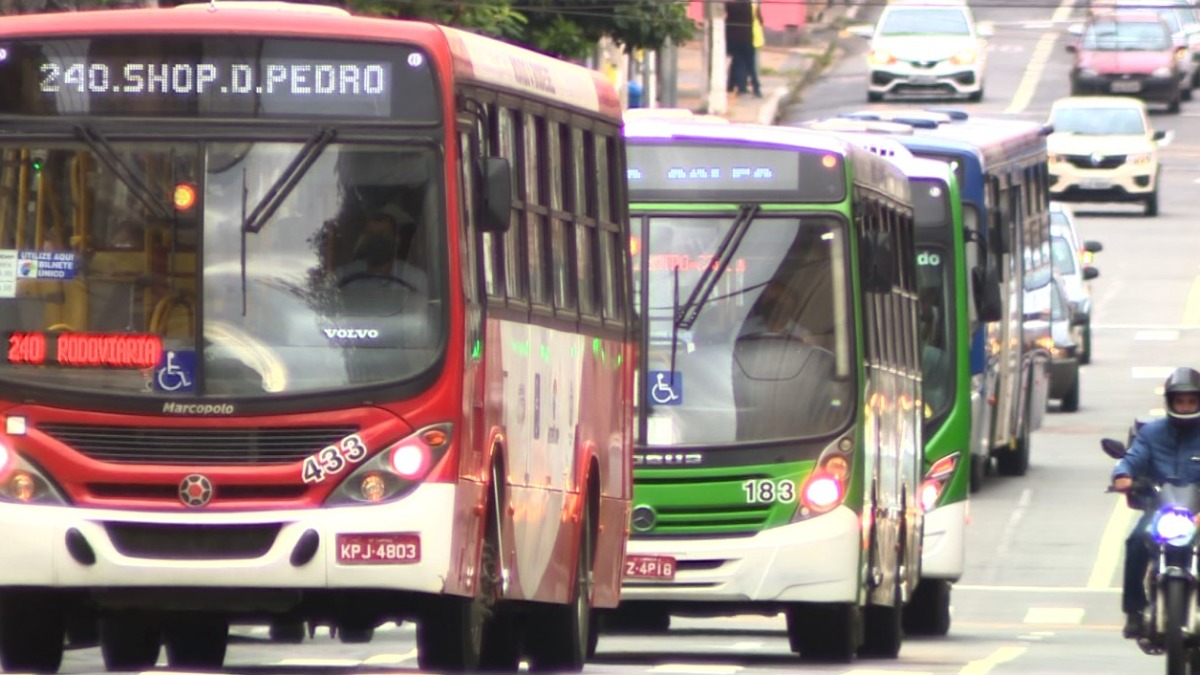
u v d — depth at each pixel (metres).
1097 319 139.62
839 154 51.91
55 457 36.56
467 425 36.97
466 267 37.16
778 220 51.75
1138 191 168.00
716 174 52.00
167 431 36.44
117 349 36.59
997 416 87.94
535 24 90.62
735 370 51.03
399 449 36.38
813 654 51.50
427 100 36.94
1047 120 179.12
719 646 56.69
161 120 36.94
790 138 52.00
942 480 64.19
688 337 51.25
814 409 50.78
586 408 45.38
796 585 50.00
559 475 43.28
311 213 36.78
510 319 39.91
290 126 36.88
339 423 36.34
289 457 36.38
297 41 37.00
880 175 56.38
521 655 46.78
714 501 50.31
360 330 36.59
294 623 38.62
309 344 36.53
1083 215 171.88
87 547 36.34
